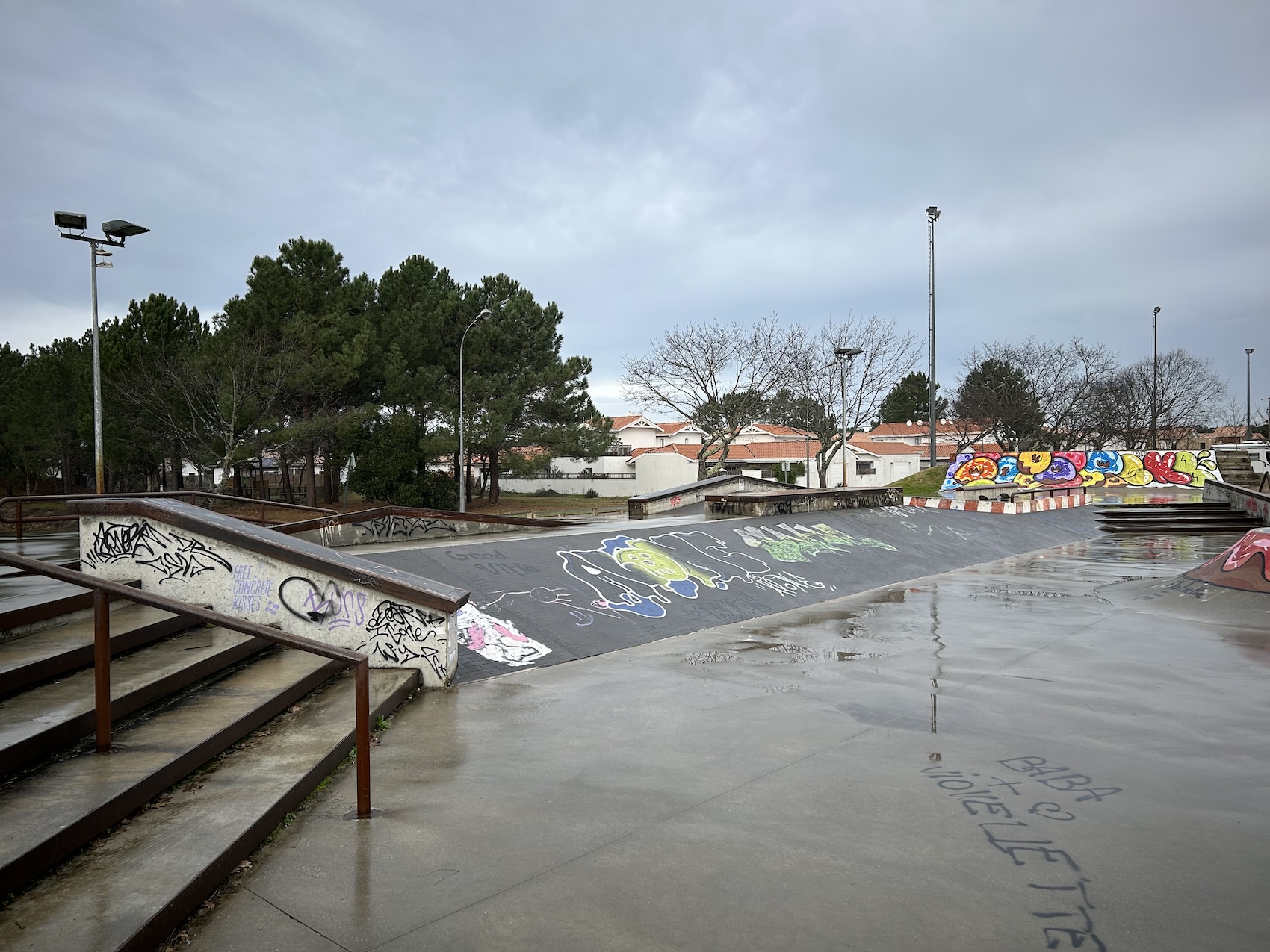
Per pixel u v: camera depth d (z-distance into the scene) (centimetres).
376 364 3431
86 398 3200
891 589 1395
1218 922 354
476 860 407
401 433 3322
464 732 618
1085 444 5212
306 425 3108
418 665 745
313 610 754
